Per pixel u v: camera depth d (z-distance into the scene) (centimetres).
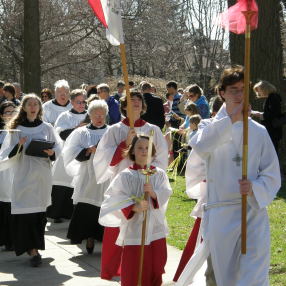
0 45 3575
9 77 3822
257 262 531
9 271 841
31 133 888
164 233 684
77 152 938
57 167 1154
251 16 509
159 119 1466
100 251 945
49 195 883
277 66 1628
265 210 546
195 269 568
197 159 636
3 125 971
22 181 866
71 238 934
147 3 3897
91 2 659
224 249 541
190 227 1066
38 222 869
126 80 697
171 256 888
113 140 806
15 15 3422
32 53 2222
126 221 667
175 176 1546
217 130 532
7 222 945
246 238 531
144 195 651
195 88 1516
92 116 973
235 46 1633
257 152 544
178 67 4697
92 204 925
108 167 802
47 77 4050
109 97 1423
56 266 863
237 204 542
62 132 1154
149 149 647
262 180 534
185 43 4731
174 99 1852
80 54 3934
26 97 891
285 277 746
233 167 543
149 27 3953
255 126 547
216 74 4681
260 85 1369
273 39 1622
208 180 557
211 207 552
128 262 664
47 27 3569
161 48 4666
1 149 886
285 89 1653
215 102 711
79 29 3606
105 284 774
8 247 952
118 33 670
